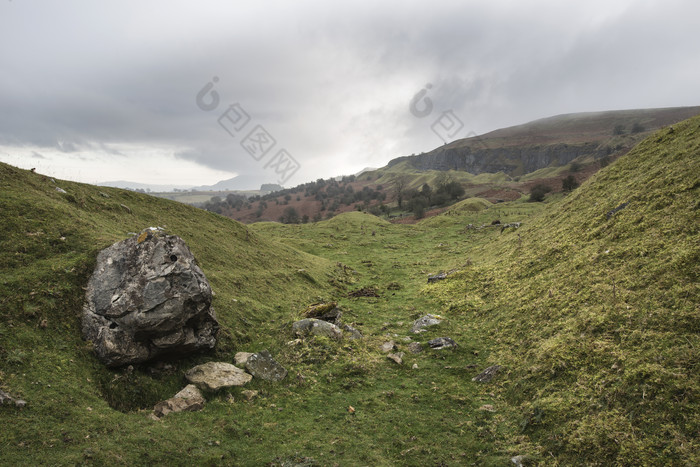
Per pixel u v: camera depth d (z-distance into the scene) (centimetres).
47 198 2097
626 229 2027
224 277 2555
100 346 1316
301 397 1444
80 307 1430
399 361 1784
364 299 3127
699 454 836
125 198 3002
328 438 1175
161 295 1387
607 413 1066
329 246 6012
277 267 3353
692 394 962
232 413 1287
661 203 1981
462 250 4988
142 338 1367
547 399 1246
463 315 2441
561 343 1484
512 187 14912
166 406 1240
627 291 1536
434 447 1136
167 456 998
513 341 1831
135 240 1548
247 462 1039
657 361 1120
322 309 2245
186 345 1468
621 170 2906
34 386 1077
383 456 1090
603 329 1423
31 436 925
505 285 2573
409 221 11419
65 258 1603
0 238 1594
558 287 2008
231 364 1573
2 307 1281
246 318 2153
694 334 1138
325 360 1758
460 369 1703
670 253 1561
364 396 1470
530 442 1116
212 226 3484
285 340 1931
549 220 3328
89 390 1177
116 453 954
